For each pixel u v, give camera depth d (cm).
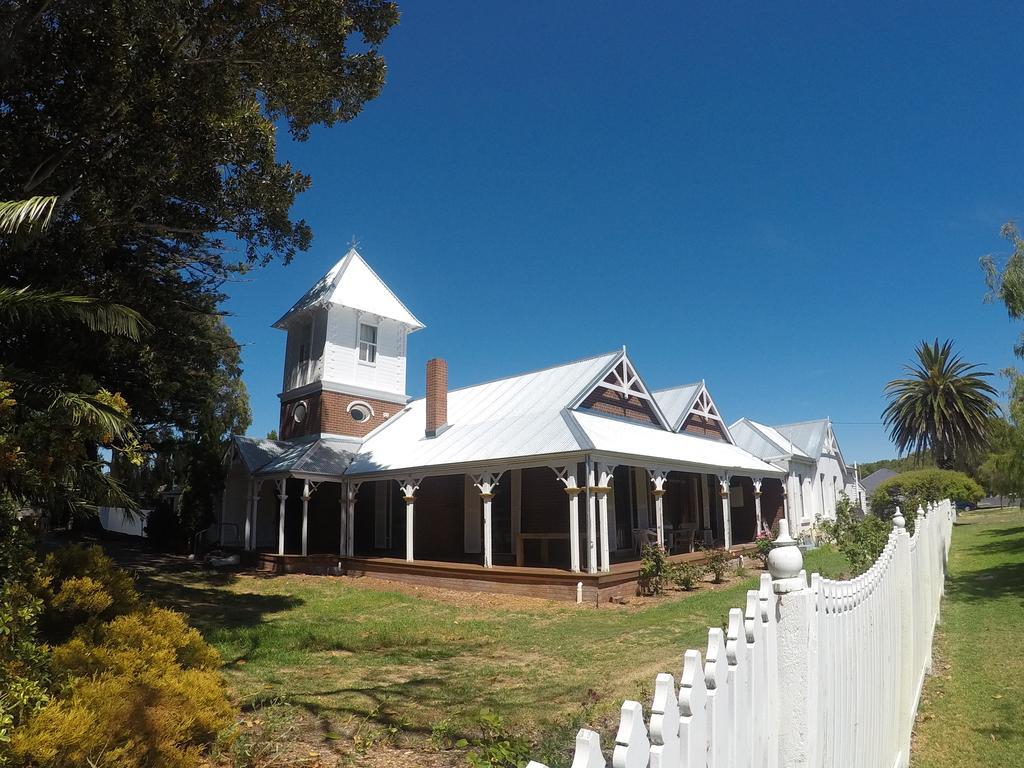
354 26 1215
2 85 984
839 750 368
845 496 3052
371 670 871
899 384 4534
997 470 2008
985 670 810
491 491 1753
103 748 412
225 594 1672
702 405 2594
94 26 980
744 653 255
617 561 1917
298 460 2244
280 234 1348
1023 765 538
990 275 1438
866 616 464
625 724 167
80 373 1151
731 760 232
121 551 2691
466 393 2427
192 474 2555
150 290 1317
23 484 618
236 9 1028
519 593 1602
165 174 1096
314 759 527
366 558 2036
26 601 509
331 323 2536
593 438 1650
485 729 450
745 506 2778
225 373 3394
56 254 1066
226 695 613
